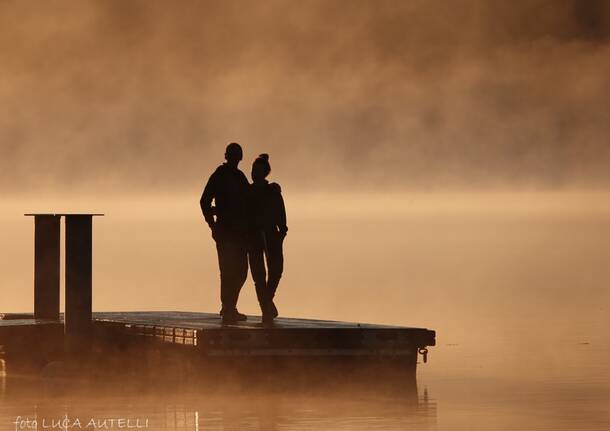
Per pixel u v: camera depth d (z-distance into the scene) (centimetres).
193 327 5478
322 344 5400
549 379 5622
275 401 5084
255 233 5788
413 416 4738
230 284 5816
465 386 5450
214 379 5334
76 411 4997
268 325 5631
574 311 8900
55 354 6278
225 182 5750
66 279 5891
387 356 5459
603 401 5047
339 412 4834
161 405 5094
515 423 4575
